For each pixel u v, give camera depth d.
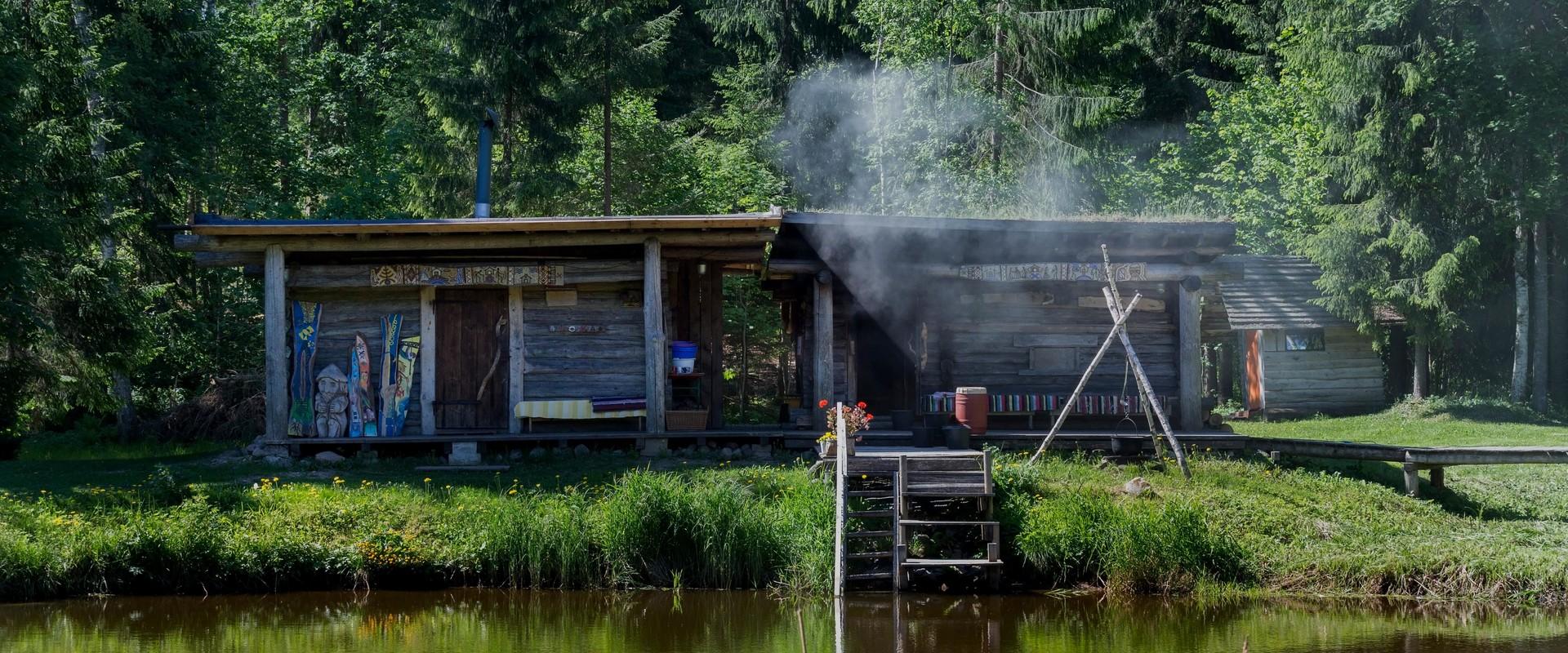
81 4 25.50
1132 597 13.79
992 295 19.52
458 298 18.69
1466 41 28.23
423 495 15.35
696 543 14.40
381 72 32.41
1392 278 29.38
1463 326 29.39
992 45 32.88
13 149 18.39
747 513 14.62
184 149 27.09
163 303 28.05
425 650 11.66
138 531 14.01
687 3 40.91
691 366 18.86
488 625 12.66
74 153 21.14
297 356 18.27
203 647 11.76
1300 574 14.17
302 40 33.09
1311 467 18.25
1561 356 32.06
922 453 14.92
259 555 14.00
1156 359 19.58
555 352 18.62
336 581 14.19
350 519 14.71
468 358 18.64
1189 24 38.44
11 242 18.44
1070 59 32.59
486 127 20.83
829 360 18.59
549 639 12.09
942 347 19.42
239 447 21.38
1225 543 14.37
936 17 32.47
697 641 11.99
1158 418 17.91
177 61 27.50
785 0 36.88
